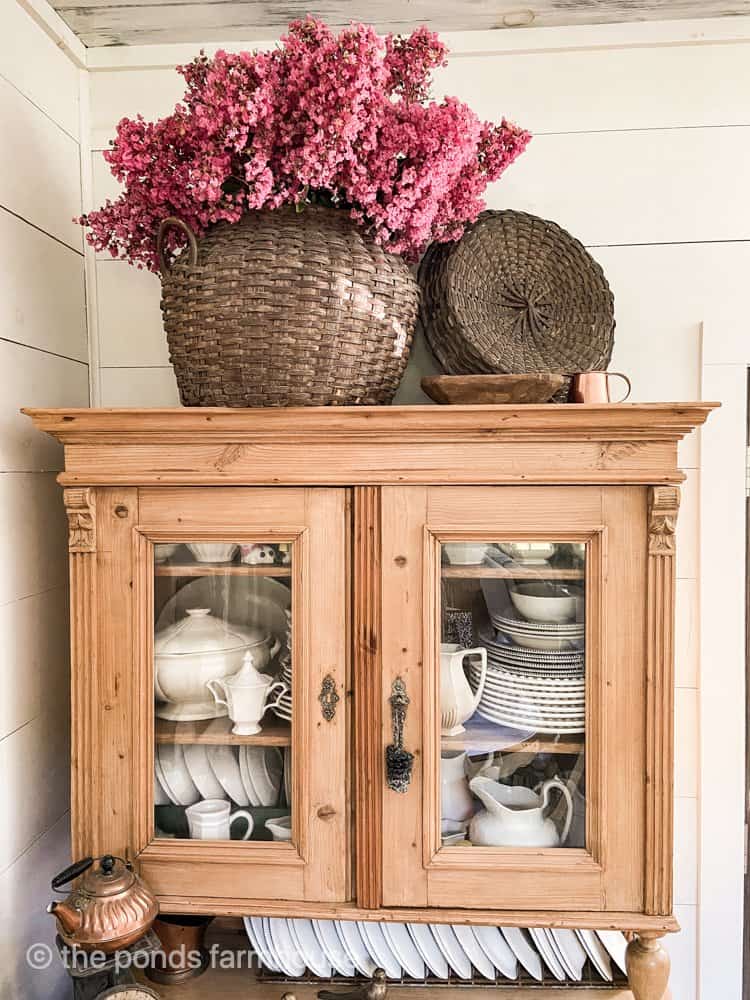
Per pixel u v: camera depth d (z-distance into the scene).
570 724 1.19
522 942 1.31
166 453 1.19
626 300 1.50
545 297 1.43
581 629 1.19
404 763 1.16
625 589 1.16
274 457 1.18
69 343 1.47
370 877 1.19
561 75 1.49
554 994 1.33
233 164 1.11
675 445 1.14
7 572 1.25
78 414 1.15
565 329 1.42
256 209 1.14
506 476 1.15
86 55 1.51
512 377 1.18
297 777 1.20
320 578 1.19
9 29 1.25
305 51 1.05
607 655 1.16
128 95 1.53
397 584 1.18
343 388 1.16
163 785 1.24
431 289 1.42
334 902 1.20
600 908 1.18
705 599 1.48
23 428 1.30
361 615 1.18
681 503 1.49
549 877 1.18
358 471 1.17
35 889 1.32
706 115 1.47
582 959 1.30
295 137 1.09
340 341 1.14
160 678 1.23
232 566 1.21
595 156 1.49
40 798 1.34
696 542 1.49
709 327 1.48
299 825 1.20
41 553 1.37
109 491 1.20
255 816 1.23
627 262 1.49
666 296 1.49
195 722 1.23
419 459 1.17
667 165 1.48
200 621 1.23
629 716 1.17
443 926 1.32
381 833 1.19
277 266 1.11
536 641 1.19
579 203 1.50
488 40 1.48
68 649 1.48
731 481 1.47
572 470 1.15
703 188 1.48
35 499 1.35
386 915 1.18
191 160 1.12
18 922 1.25
